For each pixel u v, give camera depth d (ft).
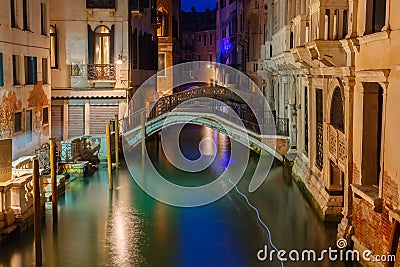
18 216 43.39
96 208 53.67
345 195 39.55
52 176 47.85
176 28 178.29
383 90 32.14
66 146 69.36
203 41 217.36
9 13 55.01
